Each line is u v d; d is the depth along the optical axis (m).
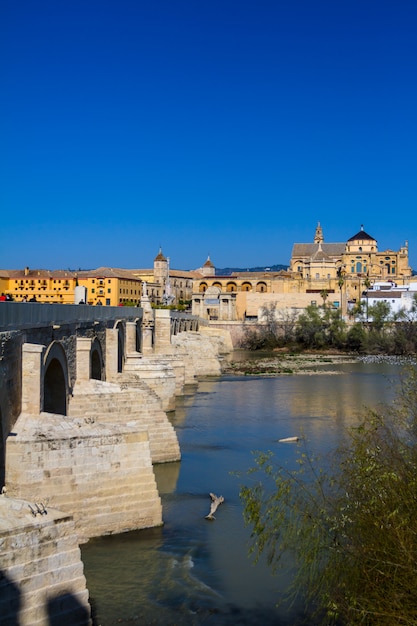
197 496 36.47
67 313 40.81
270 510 23.78
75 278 166.00
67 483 27.52
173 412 63.81
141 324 79.19
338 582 20.36
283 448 48.25
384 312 161.38
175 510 34.00
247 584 25.64
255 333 170.62
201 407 68.62
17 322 29.92
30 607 18.27
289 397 76.94
